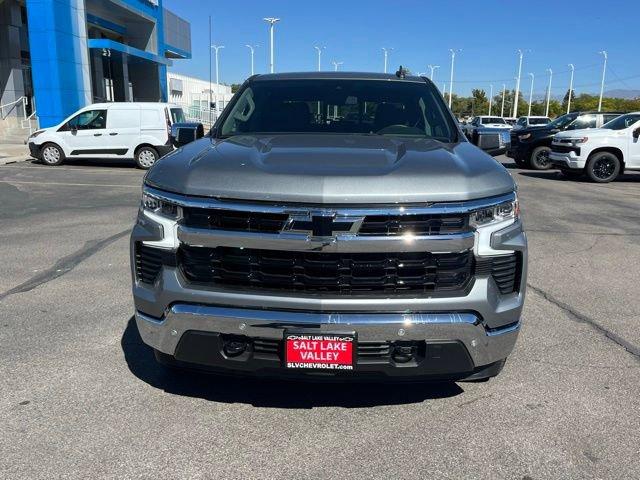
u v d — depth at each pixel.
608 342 4.27
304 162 2.89
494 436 3.01
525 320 4.70
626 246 7.43
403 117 4.15
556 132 17.41
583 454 2.86
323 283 2.71
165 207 2.86
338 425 3.10
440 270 2.75
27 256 6.47
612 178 14.63
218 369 2.94
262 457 2.81
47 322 4.48
